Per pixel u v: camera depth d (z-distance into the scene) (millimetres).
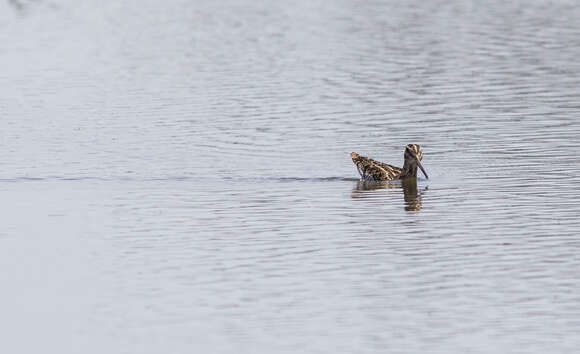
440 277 21859
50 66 49719
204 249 23984
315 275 22109
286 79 45281
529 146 33531
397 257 23188
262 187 29703
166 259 23344
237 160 32781
